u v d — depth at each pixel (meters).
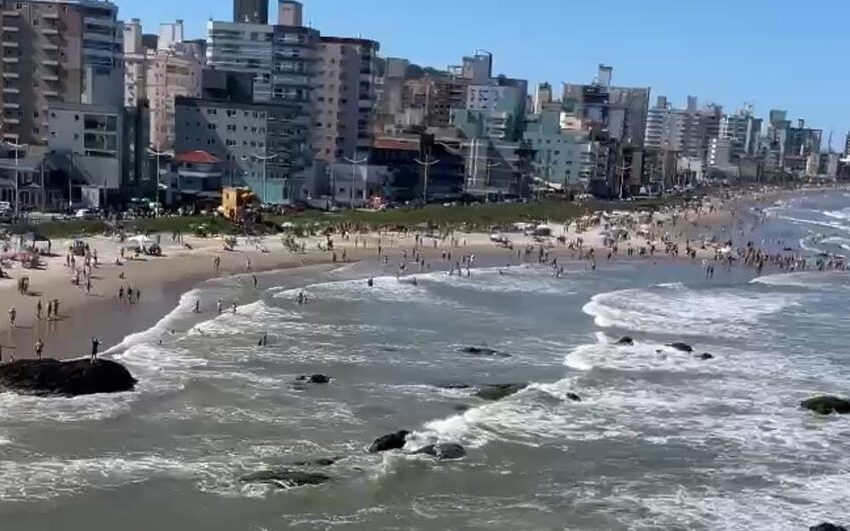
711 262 145.38
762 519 42.00
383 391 58.56
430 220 168.12
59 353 61.44
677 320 89.50
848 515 42.69
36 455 44.34
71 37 166.38
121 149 156.25
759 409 58.56
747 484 46.06
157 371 59.62
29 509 38.81
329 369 63.28
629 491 44.62
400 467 45.50
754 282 122.00
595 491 44.41
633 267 135.50
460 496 42.88
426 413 54.50
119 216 138.12
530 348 73.50
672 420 55.59
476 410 55.03
